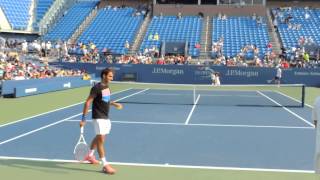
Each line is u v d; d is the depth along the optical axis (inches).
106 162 331.9
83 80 1333.7
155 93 1138.0
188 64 1498.5
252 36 1669.5
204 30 1723.7
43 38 1768.0
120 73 1510.8
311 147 429.1
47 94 1043.3
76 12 1923.0
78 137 464.4
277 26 1711.4
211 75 1454.2
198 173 326.6
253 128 549.0
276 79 1414.9
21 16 1811.0
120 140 455.8
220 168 342.3
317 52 1549.0
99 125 319.9
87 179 306.8
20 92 953.5
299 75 1434.5
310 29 1695.4
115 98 980.6
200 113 706.8
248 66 1457.9
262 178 313.9
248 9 1804.9
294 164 357.4
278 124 586.6
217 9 1820.9
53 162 354.9
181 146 428.1
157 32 1724.9
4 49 1462.8
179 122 596.4
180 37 1686.8
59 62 1507.1
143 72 1503.4
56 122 574.9
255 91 1253.1
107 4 1995.6
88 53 1584.6
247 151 408.5
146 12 1879.9
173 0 1876.2
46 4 1887.3
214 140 462.9
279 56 1524.4
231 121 613.6
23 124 555.2
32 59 1466.5
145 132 509.4
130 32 1752.0
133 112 707.4
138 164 352.2
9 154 381.7
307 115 690.2
